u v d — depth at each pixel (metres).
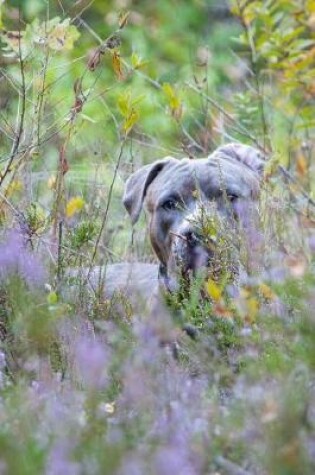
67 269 10.41
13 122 13.48
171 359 8.49
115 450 6.36
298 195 12.94
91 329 9.40
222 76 19.59
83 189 13.26
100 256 12.56
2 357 8.60
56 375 8.18
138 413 7.34
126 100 10.95
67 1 16.58
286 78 13.67
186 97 16.28
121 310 10.12
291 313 8.61
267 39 13.52
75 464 6.23
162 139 16.36
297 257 10.06
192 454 6.69
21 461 6.25
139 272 12.02
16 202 11.68
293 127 15.39
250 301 8.78
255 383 7.42
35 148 11.45
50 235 10.91
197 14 21.83
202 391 7.72
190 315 9.32
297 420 6.64
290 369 7.38
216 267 9.78
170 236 11.36
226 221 10.31
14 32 10.95
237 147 12.16
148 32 21.12
